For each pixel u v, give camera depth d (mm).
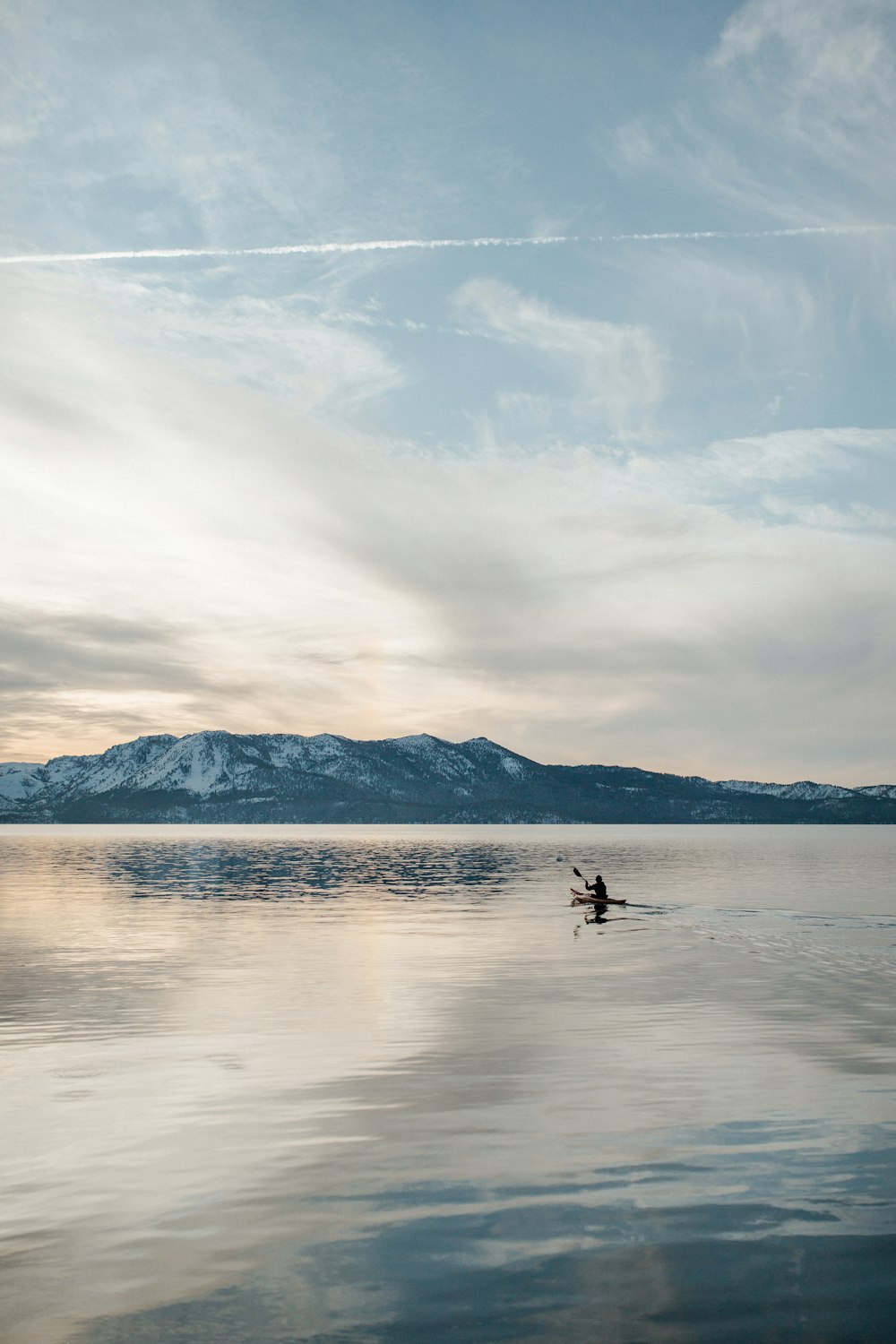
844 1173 12672
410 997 25500
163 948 36062
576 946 36250
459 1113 15312
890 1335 8875
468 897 62938
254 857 139125
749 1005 24266
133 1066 18234
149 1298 9648
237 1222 11375
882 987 26984
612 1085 16844
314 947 36188
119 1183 12547
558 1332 8953
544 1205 11750
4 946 36594
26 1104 15859
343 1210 11648
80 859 132500
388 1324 9125
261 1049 19609
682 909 51469
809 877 82312
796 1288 9727
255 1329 9070
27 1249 10719
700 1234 10930
